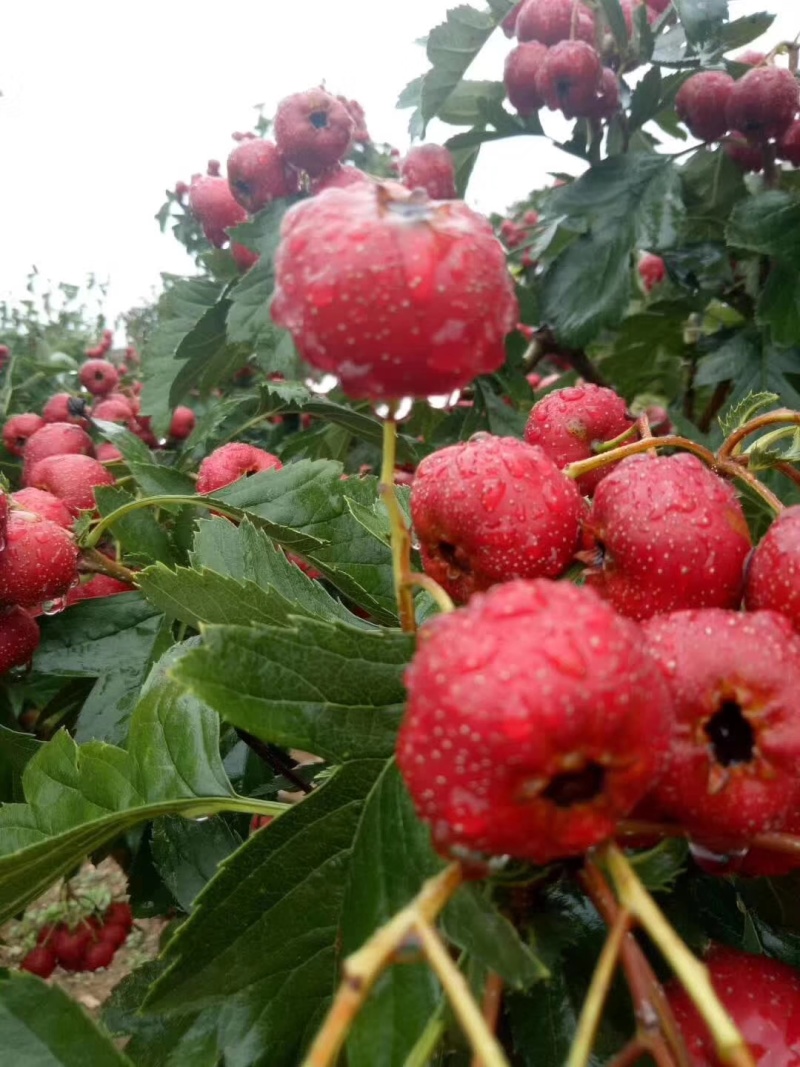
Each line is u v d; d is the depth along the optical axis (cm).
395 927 6
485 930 7
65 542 18
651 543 10
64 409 32
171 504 21
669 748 7
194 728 13
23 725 26
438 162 27
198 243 41
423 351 8
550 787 7
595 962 10
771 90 25
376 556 18
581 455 14
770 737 8
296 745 9
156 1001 10
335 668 9
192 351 29
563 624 6
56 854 11
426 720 6
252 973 10
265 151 27
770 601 9
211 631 9
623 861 7
